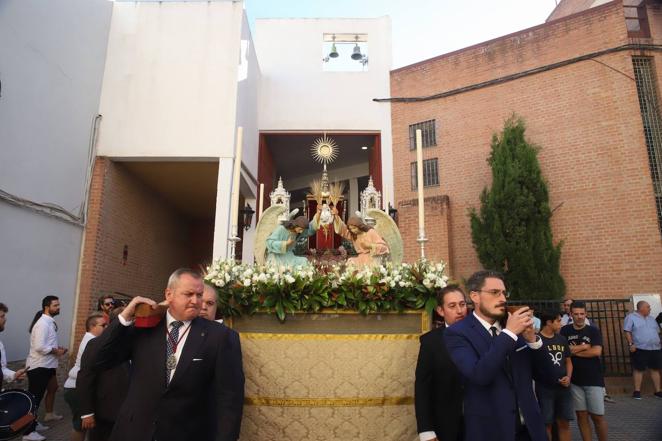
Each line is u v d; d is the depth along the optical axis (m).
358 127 15.00
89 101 10.37
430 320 3.95
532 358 2.96
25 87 8.12
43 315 6.46
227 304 3.87
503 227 11.65
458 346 2.77
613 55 11.88
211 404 2.72
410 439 3.77
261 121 14.95
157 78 11.10
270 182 16.73
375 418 3.75
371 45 15.62
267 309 3.87
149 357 2.66
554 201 12.09
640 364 8.78
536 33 13.07
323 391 3.76
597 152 11.73
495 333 2.84
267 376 3.78
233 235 4.66
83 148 10.11
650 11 12.09
